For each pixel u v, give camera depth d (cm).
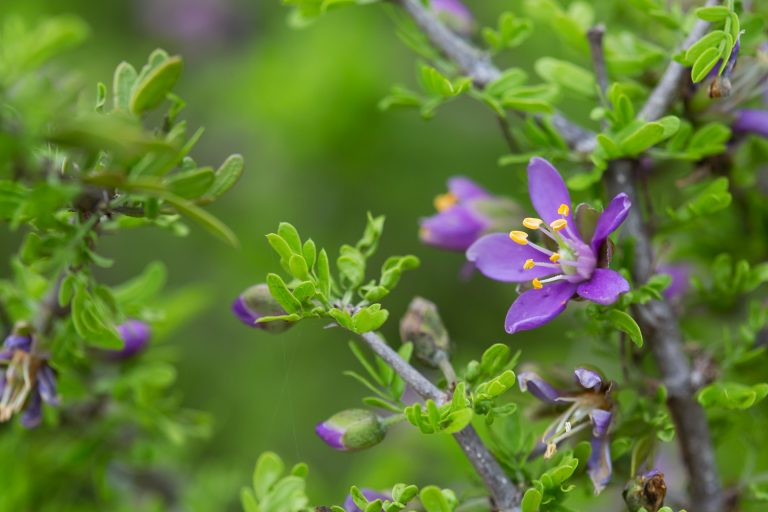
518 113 37
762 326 37
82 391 38
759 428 37
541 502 33
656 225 36
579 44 37
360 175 56
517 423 35
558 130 36
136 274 61
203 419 40
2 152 32
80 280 34
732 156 37
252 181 57
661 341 36
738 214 39
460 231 37
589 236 34
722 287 37
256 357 57
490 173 56
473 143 56
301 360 57
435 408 33
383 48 56
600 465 34
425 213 57
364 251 34
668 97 35
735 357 36
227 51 66
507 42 38
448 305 59
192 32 66
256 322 34
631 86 37
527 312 34
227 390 57
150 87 32
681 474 43
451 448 42
